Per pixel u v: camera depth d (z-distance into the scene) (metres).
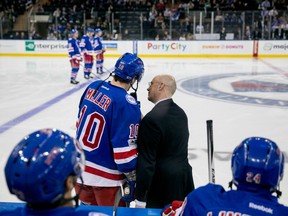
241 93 10.57
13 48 21.38
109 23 21.25
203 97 10.01
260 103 9.23
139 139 2.42
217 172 4.76
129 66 2.48
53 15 21.30
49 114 8.09
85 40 13.51
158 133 2.36
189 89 11.23
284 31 20.50
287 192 4.10
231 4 23.81
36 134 1.25
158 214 2.09
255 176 1.38
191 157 5.34
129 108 2.43
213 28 20.80
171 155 2.45
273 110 8.45
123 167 2.44
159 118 2.38
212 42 20.73
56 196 1.19
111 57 21.11
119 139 2.41
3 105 9.03
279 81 12.77
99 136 2.50
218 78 13.44
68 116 7.92
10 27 21.44
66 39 21.22
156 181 2.47
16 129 6.87
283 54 20.53
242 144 1.47
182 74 14.46
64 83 12.52
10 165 1.18
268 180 1.39
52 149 1.19
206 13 20.70
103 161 2.55
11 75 14.25
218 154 5.48
